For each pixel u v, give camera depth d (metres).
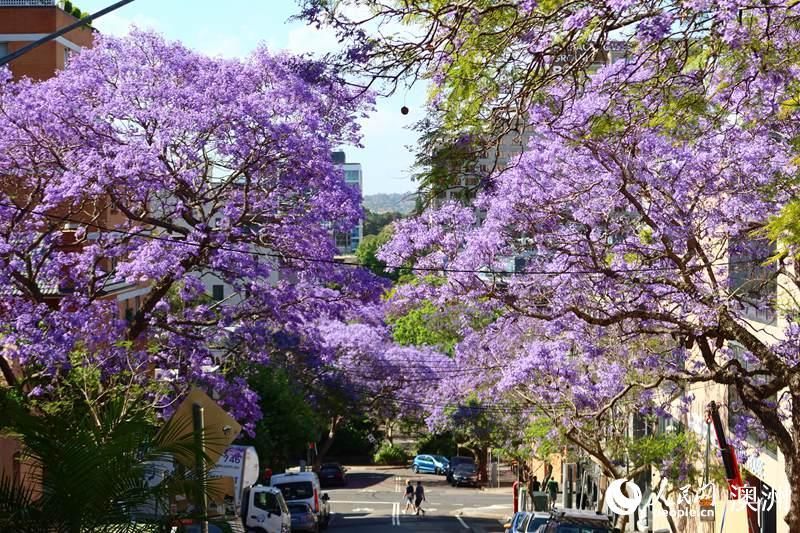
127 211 26.11
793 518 17.53
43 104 26.12
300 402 52.69
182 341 26.03
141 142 26.08
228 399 26.92
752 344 17.80
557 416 30.62
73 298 25.05
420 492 47.84
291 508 37.50
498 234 21.45
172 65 27.08
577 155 20.03
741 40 10.41
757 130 17.97
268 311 26.69
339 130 26.78
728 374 18.23
